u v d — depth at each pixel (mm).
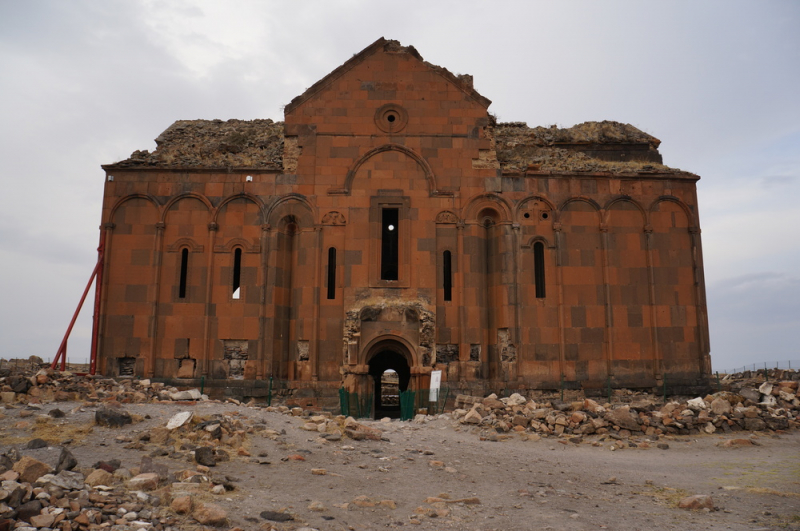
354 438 15758
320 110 28281
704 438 19438
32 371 22172
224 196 27422
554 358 26781
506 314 26891
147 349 26297
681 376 27047
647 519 10828
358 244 27203
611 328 27094
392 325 26453
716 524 10586
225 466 12203
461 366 26469
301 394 26078
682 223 28328
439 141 28172
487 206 27750
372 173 27828
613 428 19734
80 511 8531
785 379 28453
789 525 10516
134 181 27484
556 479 13680
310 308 26766
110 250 27016
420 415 22125
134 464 11289
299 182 27625
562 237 27703
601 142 31203
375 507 10773
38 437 12578
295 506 10367
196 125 31297
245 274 26922
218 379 26125
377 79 28625
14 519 8188
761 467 15383
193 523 8906
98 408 15234
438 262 27312
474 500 11461
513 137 31328
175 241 27188
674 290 27719
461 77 29734
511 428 19750
